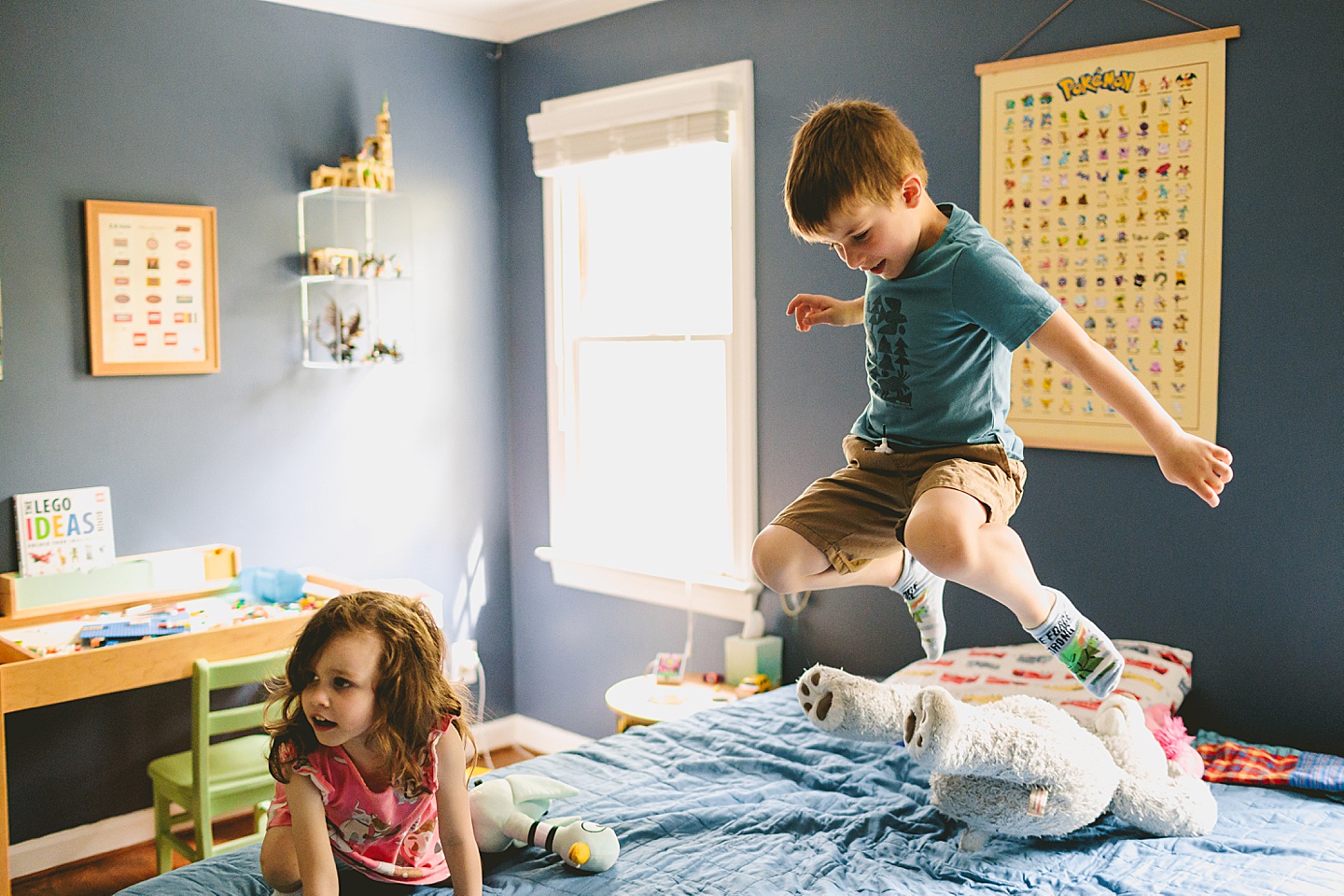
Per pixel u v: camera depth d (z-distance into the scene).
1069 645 1.48
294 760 1.69
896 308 1.45
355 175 3.48
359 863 1.82
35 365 3.04
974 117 2.79
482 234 4.02
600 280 3.81
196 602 3.21
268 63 3.43
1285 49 2.31
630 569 3.71
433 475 3.93
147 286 3.21
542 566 4.07
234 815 3.48
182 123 3.27
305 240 3.53
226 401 3.40
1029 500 2.78
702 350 3.53
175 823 3.33
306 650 1.64
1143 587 2.60
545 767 2.42
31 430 3.04
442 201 3.89
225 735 3.43
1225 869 1.86
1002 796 1.95
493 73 4.02
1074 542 2.71
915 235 1.41
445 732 1.72
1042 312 1.34
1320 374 2.31
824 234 1.38
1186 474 1.29
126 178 3.17
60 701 2.62
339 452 3.67
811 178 1.35
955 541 1.33
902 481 1.53
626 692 3.25
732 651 3.31
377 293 3.70
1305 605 2.36
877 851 1.99
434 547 3.95
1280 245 2.35
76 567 3.07
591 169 3.75
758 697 2.87
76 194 3.08
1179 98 2.45
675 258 3.57
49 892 2.99
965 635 2.91
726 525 3.49
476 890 1.72
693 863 1.95
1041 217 2.69
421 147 3.82
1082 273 2.63
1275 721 2.42
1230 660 2.48
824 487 1.60
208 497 3.38
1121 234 2.56
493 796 2.01
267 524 3.51
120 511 3.20
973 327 1.43
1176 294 2.49
